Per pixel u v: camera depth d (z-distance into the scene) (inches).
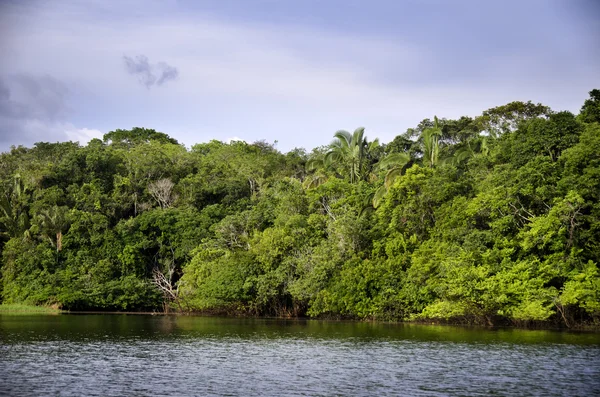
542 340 1568.7
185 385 999.6
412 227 2304.4
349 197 2554.1
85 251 3011.8
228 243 2797.7
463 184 2222.0
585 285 1718.8
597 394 937.5
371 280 2228.1
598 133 1884.8
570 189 1843.0
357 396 925.2
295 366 1187.3
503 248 1971.0
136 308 2947.8
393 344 1512.1
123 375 1080.2
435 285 2041.1
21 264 2955.2
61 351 1359.5
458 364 1200.2
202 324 2137.1
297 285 2370.8
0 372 1093.1
